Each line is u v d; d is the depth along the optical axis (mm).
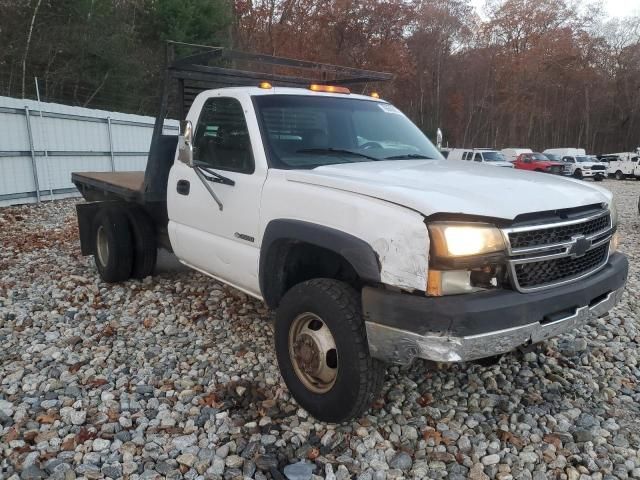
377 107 4863
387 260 2871
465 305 2744
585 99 63500
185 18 29266
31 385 3865
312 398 3346
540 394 3838
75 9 24734
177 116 5785
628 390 3924
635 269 7586
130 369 4137
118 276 6004
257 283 3943
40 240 8805
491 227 2838
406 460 3061
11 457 3064
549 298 2959
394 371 4070
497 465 3049
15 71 23609
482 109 58156
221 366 4164
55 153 13203
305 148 4059
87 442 3172
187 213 4727
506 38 59250
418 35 52562
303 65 5402
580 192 3432
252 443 3174
